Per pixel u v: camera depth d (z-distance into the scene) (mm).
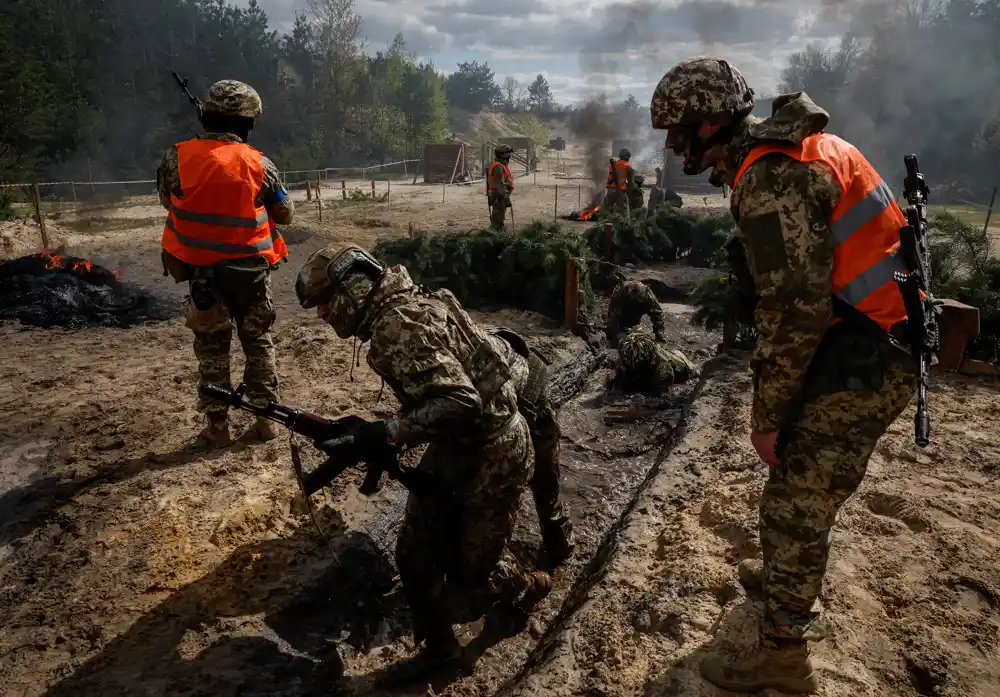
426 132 62656
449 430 2871
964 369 5848
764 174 1983
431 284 8859
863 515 3680
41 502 4227
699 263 12820
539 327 8172
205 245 4266
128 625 3287
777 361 2023
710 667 2561
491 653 3348
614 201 17516
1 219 16594
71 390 5969
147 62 58000
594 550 4180
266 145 59625
